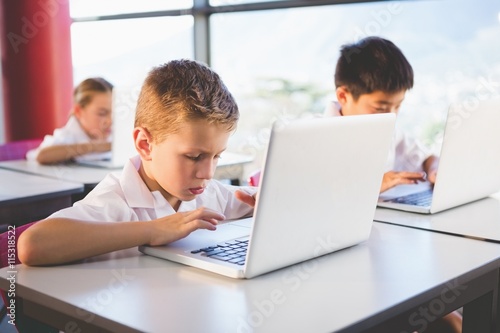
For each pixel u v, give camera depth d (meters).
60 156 2.96
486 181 1.94
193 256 1.31
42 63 4.21
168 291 1.16
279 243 1.24
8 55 4.25
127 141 2.82
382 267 1.31
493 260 1.37
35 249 1.29
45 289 1.17
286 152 1.15
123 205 1.50
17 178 2.55
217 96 1.41
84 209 1.44
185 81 1.41
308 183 1.22
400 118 3.10
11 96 4.29
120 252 1.40
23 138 4.32
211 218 1.40
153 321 1.02
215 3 3.85
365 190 1.39
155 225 1.38
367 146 1.33
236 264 1.26
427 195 2.03
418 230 1.63
